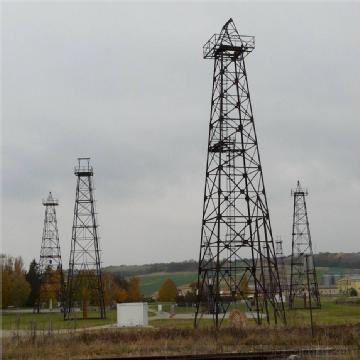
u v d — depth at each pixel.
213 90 50.28
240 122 49.41
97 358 27.00
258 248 48.56
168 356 26.42
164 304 116.38
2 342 32.38
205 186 48.56
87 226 80.44
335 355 25.33
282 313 48.03
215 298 48.06
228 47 50.06
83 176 80.25
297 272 94.19
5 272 110.25
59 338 35.22
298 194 93.25
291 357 24.73
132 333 37.91
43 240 99.38
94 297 108.06
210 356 26.17
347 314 67.44
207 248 48.34
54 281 106.19
